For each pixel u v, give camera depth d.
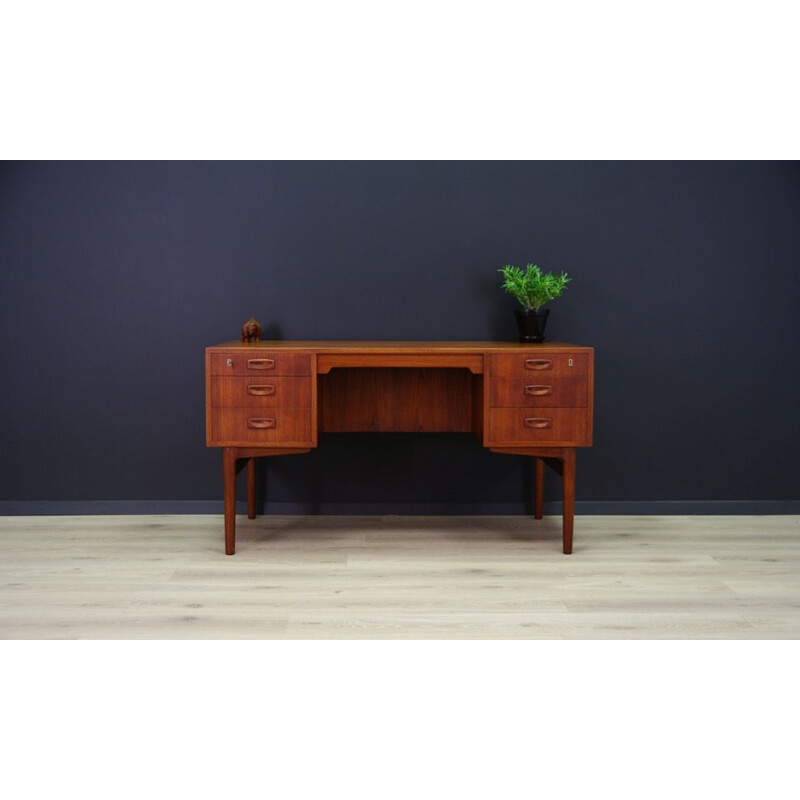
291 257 3.96
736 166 3.97
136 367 3.96
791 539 3.68
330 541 3.64
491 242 3.97
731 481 4.06
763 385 4.04
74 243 3.92
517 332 3.91
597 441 4.04
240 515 4.05
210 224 3.94
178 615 2.79
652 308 4.00
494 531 3.81
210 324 3.96
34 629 2.66
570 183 3.96
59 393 3.97
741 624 2.72
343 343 3.73
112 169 3.91
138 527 3.83
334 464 4.03
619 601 2.94
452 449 4.04
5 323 3.94
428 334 3.99
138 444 4.00
